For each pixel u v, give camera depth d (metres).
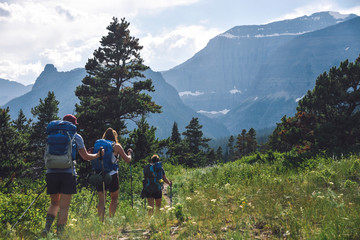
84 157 5.27
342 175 8.89
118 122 26.14
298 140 21.67
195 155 63.91
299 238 4.03
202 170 18.09
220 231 4.62
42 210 6.23
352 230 3.97
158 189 7.95
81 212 7.35
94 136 26.12
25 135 30.98
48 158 4.83
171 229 5.09
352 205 5.39
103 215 6.14
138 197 12.29
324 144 20.08
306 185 7.94
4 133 25.95
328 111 21.14
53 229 5.27
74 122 5.36
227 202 6.96
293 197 6.44
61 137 4.90
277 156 19.72
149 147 23.70
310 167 11.81
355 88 21.20
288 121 23.20
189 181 14.28
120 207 8.81
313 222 4.66
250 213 5.52
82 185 16.16
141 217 6.21
